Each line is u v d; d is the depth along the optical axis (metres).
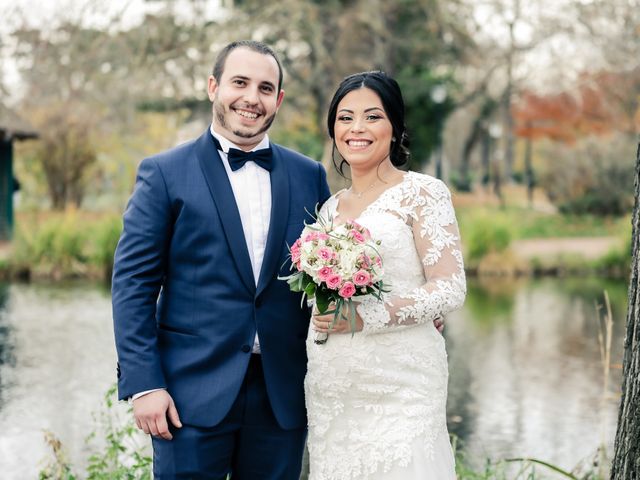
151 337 2.94
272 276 3.02
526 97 31.81
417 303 2.83
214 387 2.94
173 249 3.01
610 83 23.19
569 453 5.86
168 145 23.47
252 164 3.08
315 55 22.38
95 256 16.84
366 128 3.02
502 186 42.31
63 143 23.67
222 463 3.00
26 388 7.56
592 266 18.86
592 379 8.28
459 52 23.62
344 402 2.94
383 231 2.89
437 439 2.93
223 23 20.25
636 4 21.06
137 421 2.91
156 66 19.56
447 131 42.28
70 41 18.05
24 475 5.24
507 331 11.12
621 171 26.84
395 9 22.16
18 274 16.62
